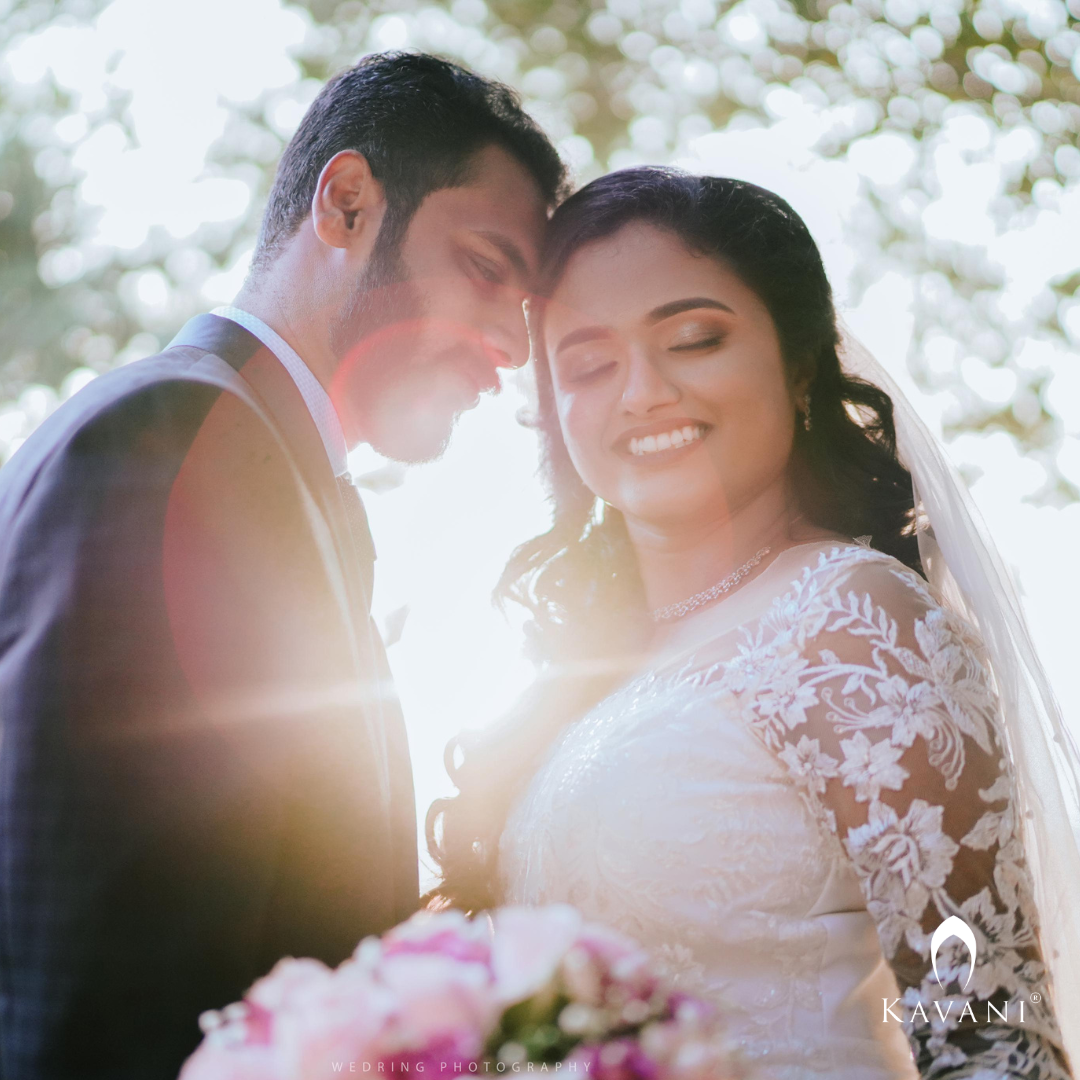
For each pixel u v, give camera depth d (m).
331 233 2.66
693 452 2.56
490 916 2.67
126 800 1.85
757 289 2.58
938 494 2.69
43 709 1.86
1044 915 2.35
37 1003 1.78
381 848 2.20
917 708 2.05
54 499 2.00
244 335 2.50
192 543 2.05
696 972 2.18
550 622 2.92
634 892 2.22
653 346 2.56
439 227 2.70
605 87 8.20
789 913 2.16
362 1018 1.27
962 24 7.84
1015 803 2.08
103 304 7.99
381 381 2.73
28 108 7.99
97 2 7.90
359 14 8.11
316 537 2.29
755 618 2.37
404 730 2.56
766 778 2.21
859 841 2.04
